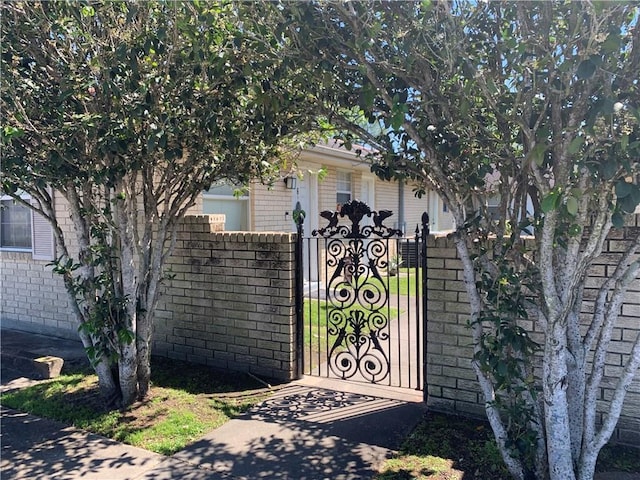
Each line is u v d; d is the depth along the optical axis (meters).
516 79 2.47
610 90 2.13
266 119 3.12
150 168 4.12
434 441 3.42
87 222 4.27
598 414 3.34
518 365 2.73
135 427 3.75
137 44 3.18
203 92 3.45
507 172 2.76
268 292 4.74
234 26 2.95
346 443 3.44
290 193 8.94
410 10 2.58
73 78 3.38
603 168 2.10
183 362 5.21
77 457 3.32
